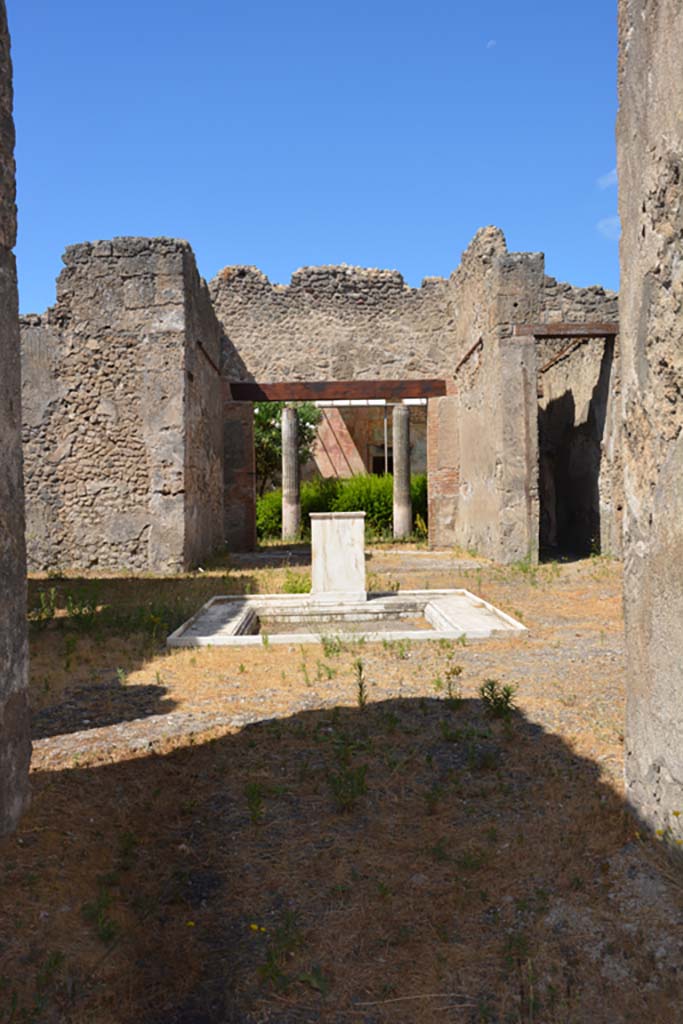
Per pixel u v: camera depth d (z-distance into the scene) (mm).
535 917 2410
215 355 15312
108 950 2273
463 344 15258
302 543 19484
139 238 11992
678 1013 1974
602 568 11102
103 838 2941
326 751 3820
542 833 2934
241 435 16562
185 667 5574
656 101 2691
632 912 2396
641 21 2830
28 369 12031
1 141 2883
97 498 12000
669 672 2662
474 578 10664
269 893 2600
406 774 3529
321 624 8156
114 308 12031
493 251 13109
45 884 2553
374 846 2895
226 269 16719
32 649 6148
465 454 15352
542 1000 2049
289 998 2092
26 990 2057
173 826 3074
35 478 12023
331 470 30641
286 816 3145
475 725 4156
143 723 4281
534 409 12273
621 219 3098
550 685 4953
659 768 2748
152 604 8078
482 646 6180
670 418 2619
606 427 12578
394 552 15258
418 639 6430
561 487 15742
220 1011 2045
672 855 2605
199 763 3689
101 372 12031
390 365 16781
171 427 11922
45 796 3232
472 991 2105
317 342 16797
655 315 2725
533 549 12227
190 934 2375
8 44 2980
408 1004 2064
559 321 12359
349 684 5062
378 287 16875
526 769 3551
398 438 21062
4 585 2852
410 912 2465
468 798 3268
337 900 2551
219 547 15531
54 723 4309
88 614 7270
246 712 4461
